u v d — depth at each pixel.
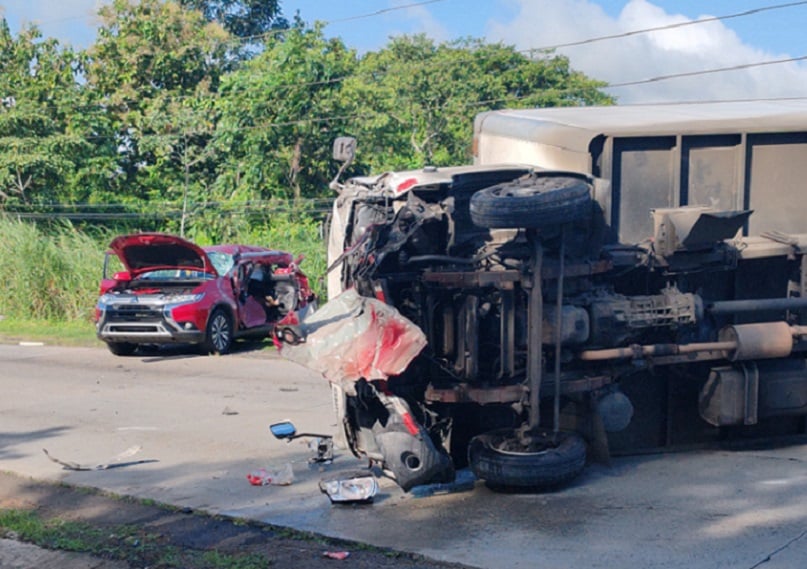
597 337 7.76
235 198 32.31
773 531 6.45
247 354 17.34
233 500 7.78
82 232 30.67
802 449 8.68
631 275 8.41
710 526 6.59
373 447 8.05
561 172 7.70
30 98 36.38
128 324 16.89
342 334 7.34
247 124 32.44
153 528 7.15
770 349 8.25
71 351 18.31
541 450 7.49
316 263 26.81
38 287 23.86
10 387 14.02
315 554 6.39
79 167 35.09
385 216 7.99
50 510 7.79
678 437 8.71
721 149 8.76
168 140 34.97
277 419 11.12
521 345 7.52
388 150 33.59
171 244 17.16
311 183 32.78
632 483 7.66
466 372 7.45
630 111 9.45
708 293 8.70
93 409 12.11
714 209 8.27
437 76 36.03
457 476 8.06
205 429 10.68
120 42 38.91
